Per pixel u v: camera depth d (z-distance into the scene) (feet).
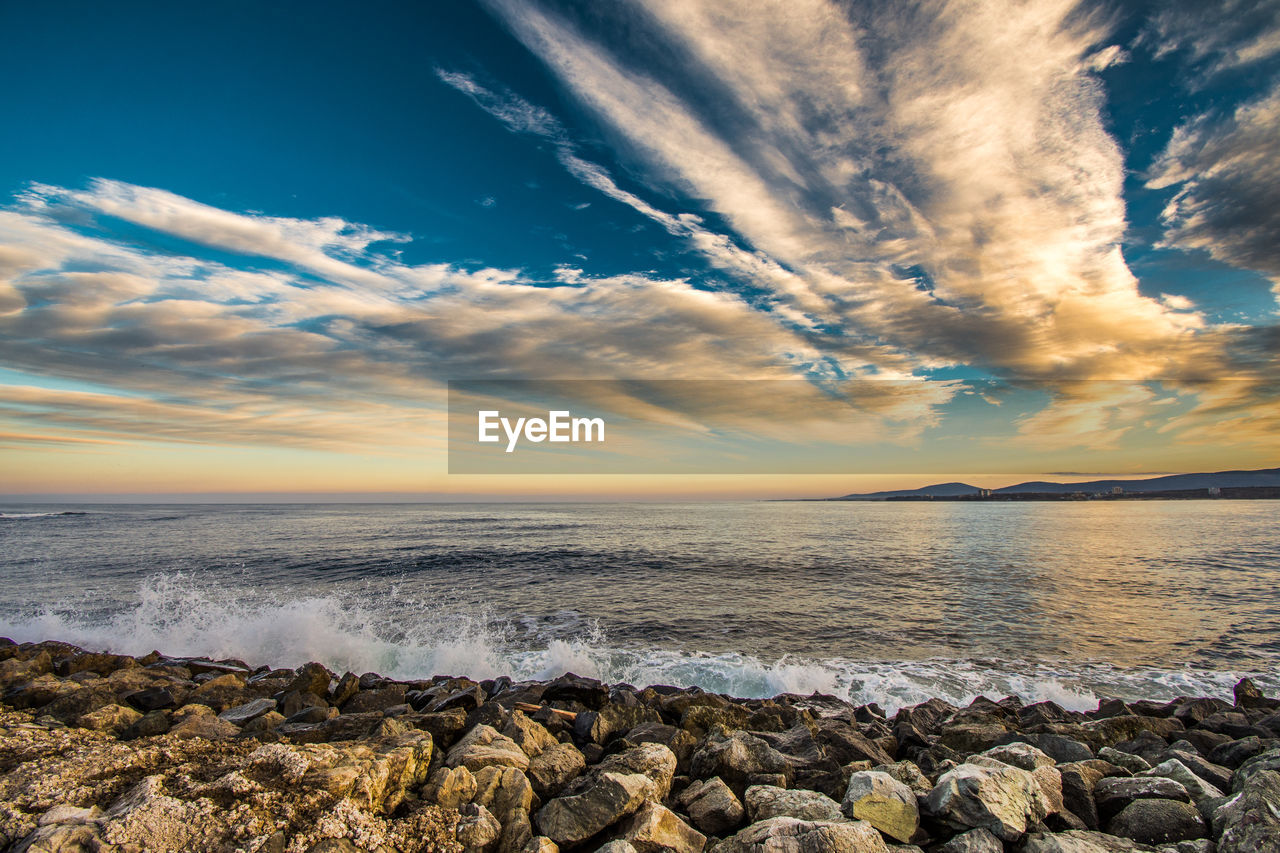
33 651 36.24
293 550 118.62
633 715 23.63
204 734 20.25
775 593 74.49
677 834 13.99
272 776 14.51
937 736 26.09
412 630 54.54
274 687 30.78
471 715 21.86
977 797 14.32
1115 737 23.84
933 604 68.03
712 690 39.32
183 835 12.15
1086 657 47.09
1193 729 24.25
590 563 101.76
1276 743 21.07
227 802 13.34
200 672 36.19
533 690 29.86
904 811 14.74
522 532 173.68
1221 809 14.56
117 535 153.17
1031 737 22.25
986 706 31.65
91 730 20.07
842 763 20.30
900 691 38.99
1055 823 15.24
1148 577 87.56
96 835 11.83
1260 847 12.91
